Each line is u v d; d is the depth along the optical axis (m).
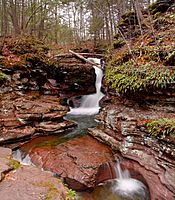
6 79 8.68
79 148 6.53
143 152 5.46
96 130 7.55
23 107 8.27
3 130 7.29
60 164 5.76
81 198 5.02
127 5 15.89
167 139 4.77
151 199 4.84
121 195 5.13
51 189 3.56
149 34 8.38
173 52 5.94
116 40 10.78
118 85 6.96
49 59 10.87
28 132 7.58
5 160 4.50
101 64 12.70
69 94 11.73
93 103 11.53
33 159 6.32
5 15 14.37
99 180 5.47
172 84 5.43
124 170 5.76
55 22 17.48
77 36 24.78
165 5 9.50
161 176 4.72
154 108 6.02
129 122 6.09
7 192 3.39
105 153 6.21
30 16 14.70
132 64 7.17
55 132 8.16
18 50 10.12
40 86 10.09
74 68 11.68
